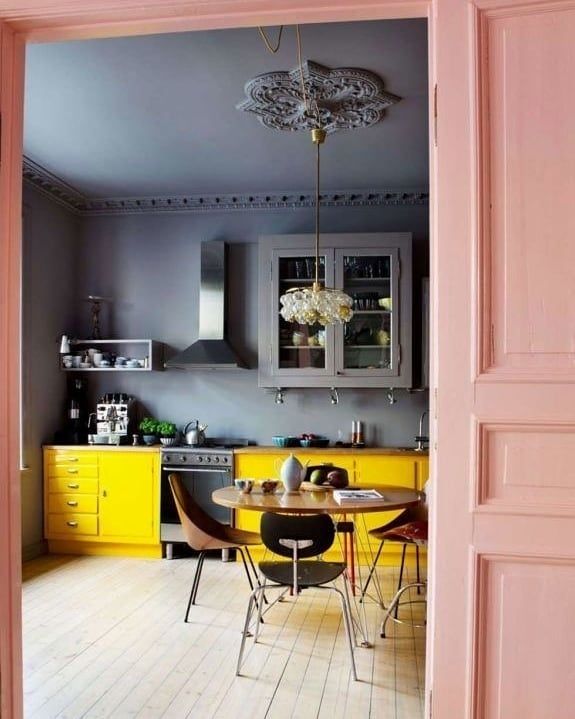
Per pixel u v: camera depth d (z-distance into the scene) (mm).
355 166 4547
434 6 1501
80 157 4387
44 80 3256
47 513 4898
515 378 1416
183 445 5008
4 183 1615
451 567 1436
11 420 1611
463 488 1436
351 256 4914
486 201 1452
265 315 4961
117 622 3465
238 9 1553
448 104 1479
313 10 1547
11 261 1632
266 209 5316
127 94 3422
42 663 2932
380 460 4633
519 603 1415
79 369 5145
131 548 4883
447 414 1447
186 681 2754
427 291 4965
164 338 5391
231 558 4797
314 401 5215
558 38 1448
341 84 3275
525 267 1433
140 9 1562
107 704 2543
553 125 1439
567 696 1396
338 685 2721
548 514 1400
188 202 5301
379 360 4926
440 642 1436
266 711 2494
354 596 3889
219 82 3283
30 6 1577
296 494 3383
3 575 1564
